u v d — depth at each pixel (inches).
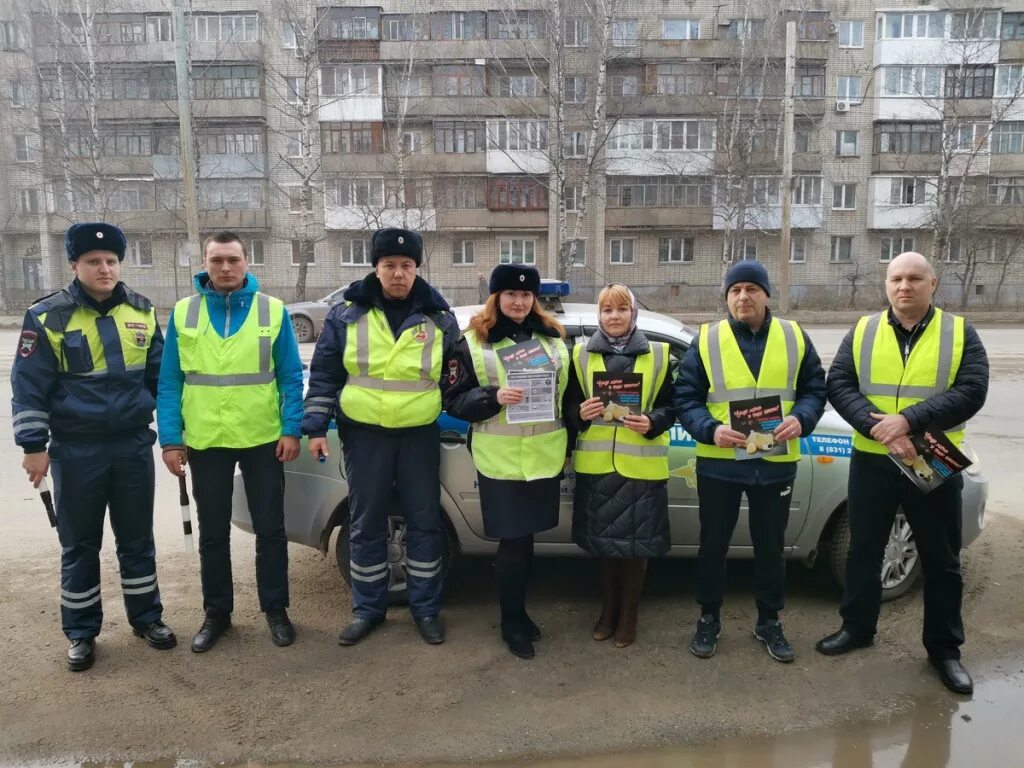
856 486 136.3
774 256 1370.6
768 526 136.4
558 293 171.3
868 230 1365.7
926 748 112.4
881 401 128.6
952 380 124.9
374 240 141.5
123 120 1261.1
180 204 1278.3
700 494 140.2
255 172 1299.2
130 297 139.9
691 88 1289.4
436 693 127.1
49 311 131.1
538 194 1301.7
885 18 1310.3
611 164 1288.1
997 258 1366.9
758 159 1256.2
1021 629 150.7
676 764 109.0
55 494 136.4
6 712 121.0
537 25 1203.9
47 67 1176.8
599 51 1083.9
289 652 141.8
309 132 1174.3
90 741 113.7
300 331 710.5
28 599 164.1
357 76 1263.5
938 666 132.6
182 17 713.0
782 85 1259.2
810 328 940.0
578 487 142.3
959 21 1269.7
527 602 165.6
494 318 139.8
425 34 1280.8
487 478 138.8
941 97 1250.6
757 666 136.3
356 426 144.1
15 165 1251.8
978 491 164.6
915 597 165.6
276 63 1288.1
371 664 137.2
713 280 1371.8
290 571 185.2
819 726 118.0
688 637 147.8
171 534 209.9
